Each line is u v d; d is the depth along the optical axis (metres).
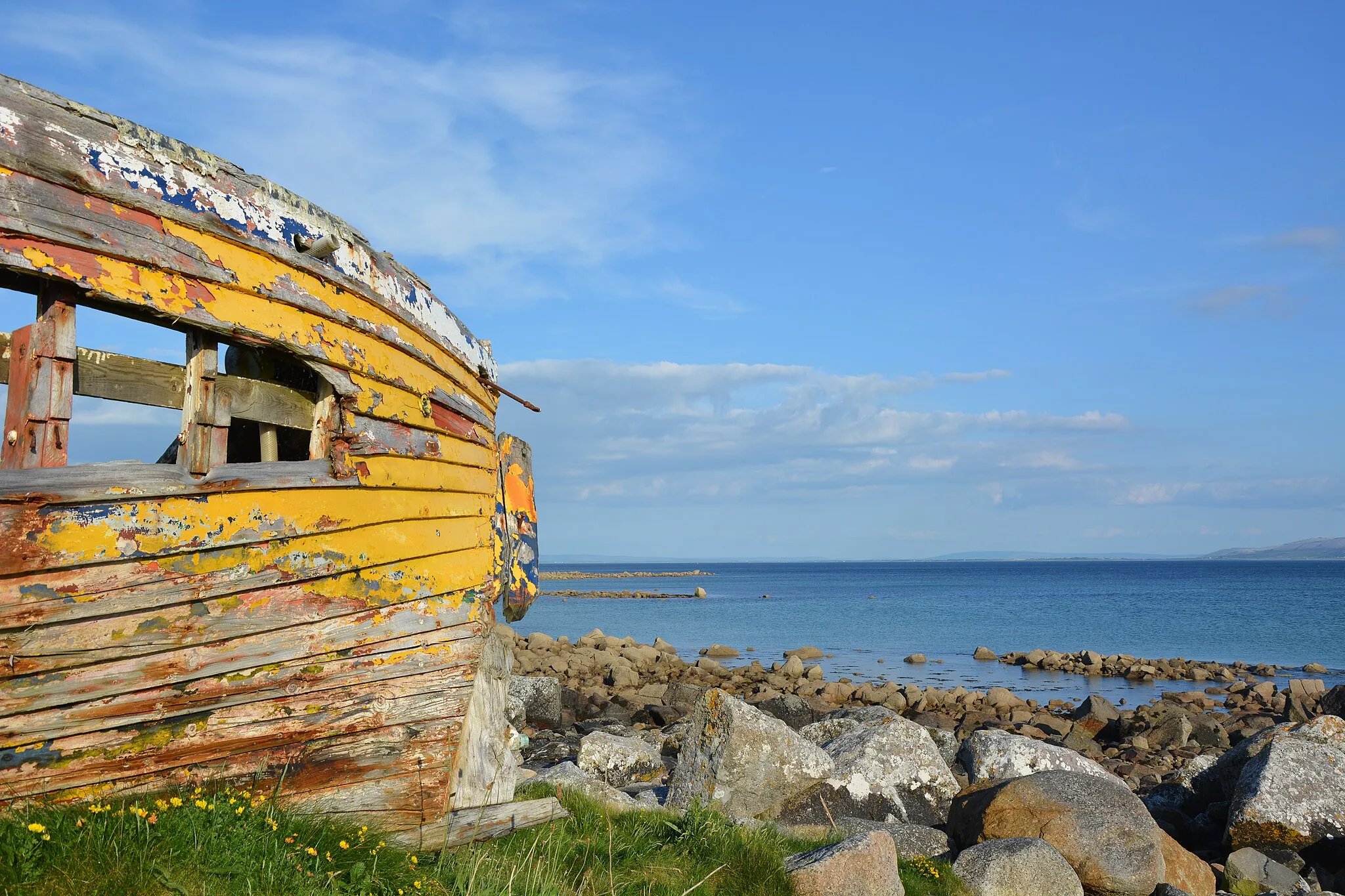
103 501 4.02
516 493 8.83
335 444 5.20
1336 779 10.23
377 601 5.45
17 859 3.57
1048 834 8.23
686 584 125.19
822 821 9.27
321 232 5.18
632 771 11.61
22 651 3.81
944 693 25.12
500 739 7.12
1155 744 18.45
